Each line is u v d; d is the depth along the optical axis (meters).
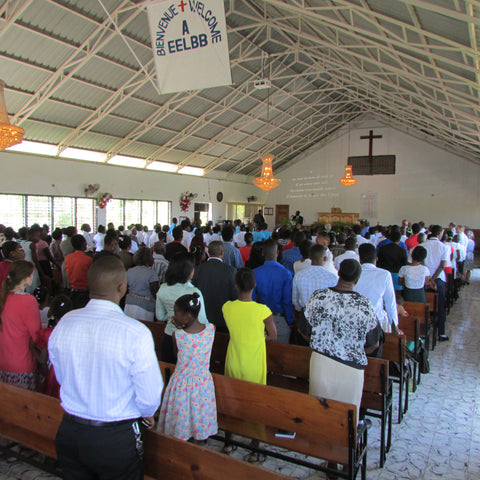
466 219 18.56
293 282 3.42
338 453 2.26
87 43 8.98
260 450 2.50
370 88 13.05
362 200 20.56
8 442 2.78
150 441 1.84
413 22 5.57
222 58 4.18
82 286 4.60
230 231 5.26
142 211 15.41
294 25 9.88
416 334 3.95
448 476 2.62
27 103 9.81
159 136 14.28
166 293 2.98
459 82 6.62
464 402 3.71
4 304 2.63
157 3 4.29
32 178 11.45
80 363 1.52
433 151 19.12
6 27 7.53
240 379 2.42
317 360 2.38
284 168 22.48
